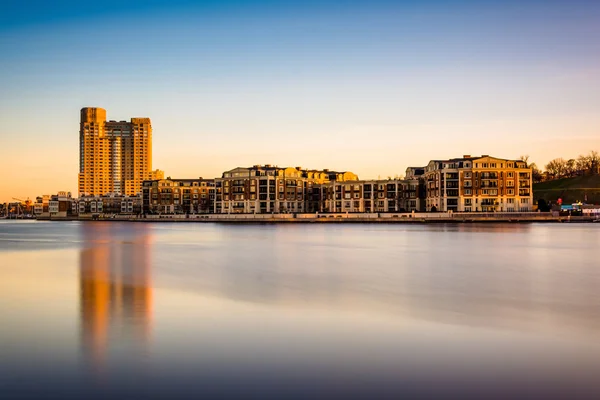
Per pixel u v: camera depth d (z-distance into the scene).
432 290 39.00
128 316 29.31
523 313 30.62
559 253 69.94
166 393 18.34
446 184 195.50
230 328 26.64
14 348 23.14
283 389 18.69
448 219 181.25
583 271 50.88
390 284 42.12
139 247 84.12
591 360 21.75
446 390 18.64
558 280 44.59
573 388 18.81
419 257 65.00
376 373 20.20
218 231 141.12
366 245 85.56
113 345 23.56
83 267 54.56
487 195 193.38
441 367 20.88
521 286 41.19
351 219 190.38
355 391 18.53
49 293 37.09
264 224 189.62
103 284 41.75
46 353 22.44
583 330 26.53
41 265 56.56
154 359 21.70
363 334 25.58
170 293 37.22
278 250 76.44
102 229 165.88
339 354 22.41
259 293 37.38
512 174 194.75
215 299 34.78
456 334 25.69
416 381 19.44
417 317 29.34
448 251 73.38
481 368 20.77
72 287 40.03
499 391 18.56
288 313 30.28
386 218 187.00
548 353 22.62
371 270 51.78
